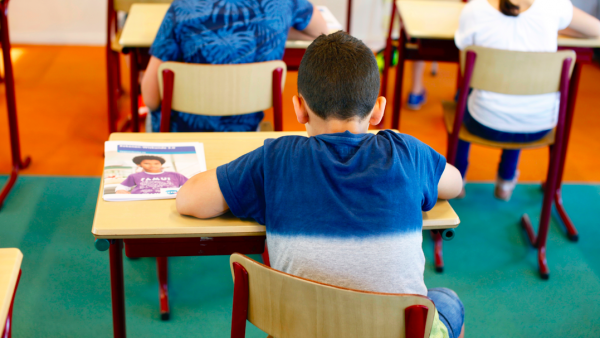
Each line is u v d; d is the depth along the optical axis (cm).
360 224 95
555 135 202
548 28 198
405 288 98
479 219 246
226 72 171
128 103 336
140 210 114
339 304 88
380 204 96
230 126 198
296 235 97
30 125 304
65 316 182
